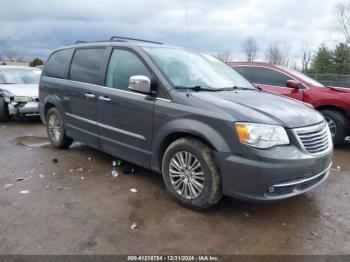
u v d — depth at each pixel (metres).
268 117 3.20
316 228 3.23
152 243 2.89
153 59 3.97
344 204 3.80
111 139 4.44
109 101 4.32
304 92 6.66
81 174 4.57
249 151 3.03
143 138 3.95
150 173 4.64
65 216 3.33
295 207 3.67
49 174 4.56
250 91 4.24
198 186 3.43
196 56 4.67
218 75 4.48
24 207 3.52
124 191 3.99
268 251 2.82
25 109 8.35
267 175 3.00
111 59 4.52
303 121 3.35
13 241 2.87
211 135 3.23
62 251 2.74
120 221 3.25
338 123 6.32
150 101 3.80
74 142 6.34
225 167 3.17
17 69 10.16
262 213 3.50
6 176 4.46
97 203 3.65
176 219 3.32
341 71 36.97
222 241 2.96
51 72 5.86
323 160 3.36
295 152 3.10
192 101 3.47
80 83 4.97
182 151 3.52
